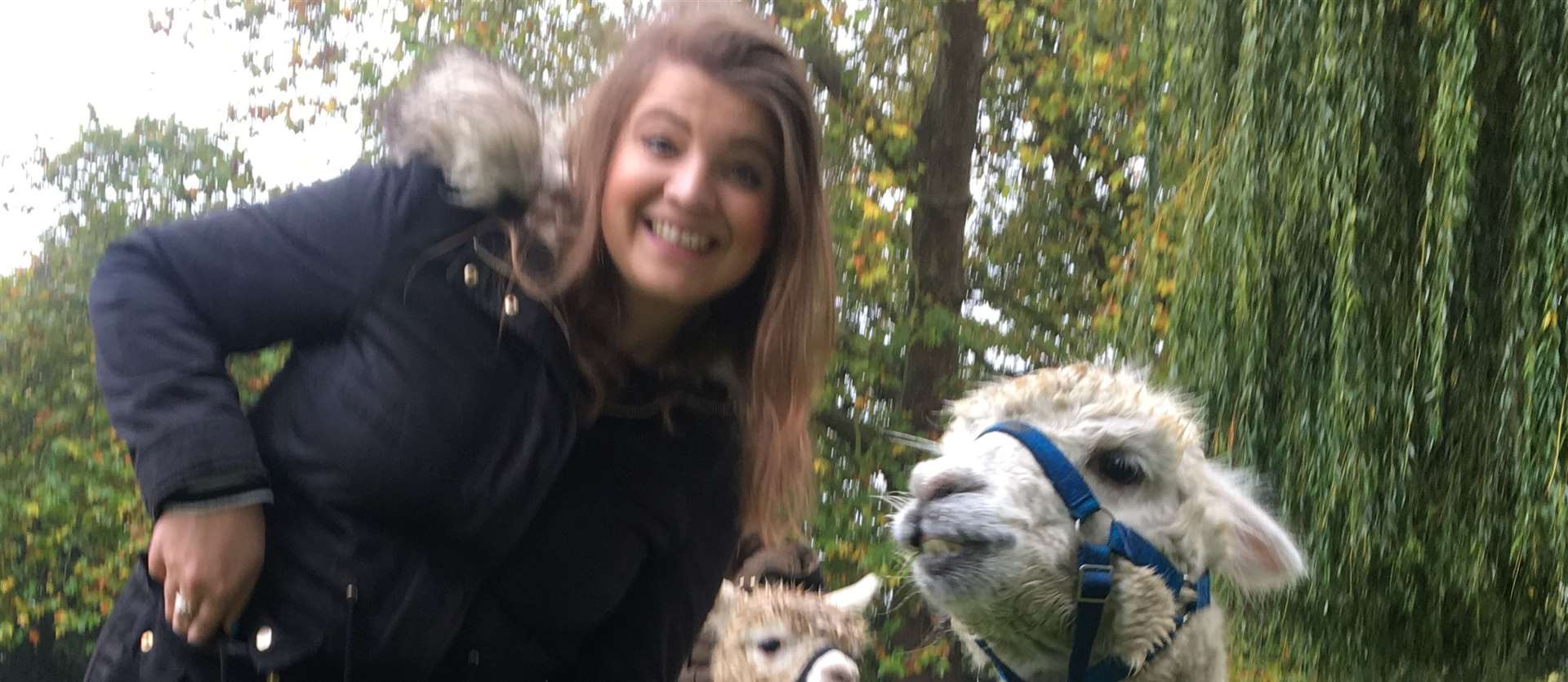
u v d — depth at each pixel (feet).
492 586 6.36
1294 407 18.48
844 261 40.83
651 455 6.81
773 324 6.91
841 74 44.78
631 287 6.64
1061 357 45.70
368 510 5.92
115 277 5.93
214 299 5.97
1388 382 17.51
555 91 7.82
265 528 5.99
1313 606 18.20
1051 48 45.96
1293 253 18.60
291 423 6.10
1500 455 16.99
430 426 5.91
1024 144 46.19
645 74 6.45
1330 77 17.88
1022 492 7.84
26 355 52.24
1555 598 17.28
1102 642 7.90
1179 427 8.30
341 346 6.14
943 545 8.00
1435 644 18.13
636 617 7.18
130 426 5.65
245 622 5.96
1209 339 19.57
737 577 14.39
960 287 44.21
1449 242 16.52
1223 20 20.63
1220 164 20.13
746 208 6.49
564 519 6.51
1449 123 16.63
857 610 14.07
